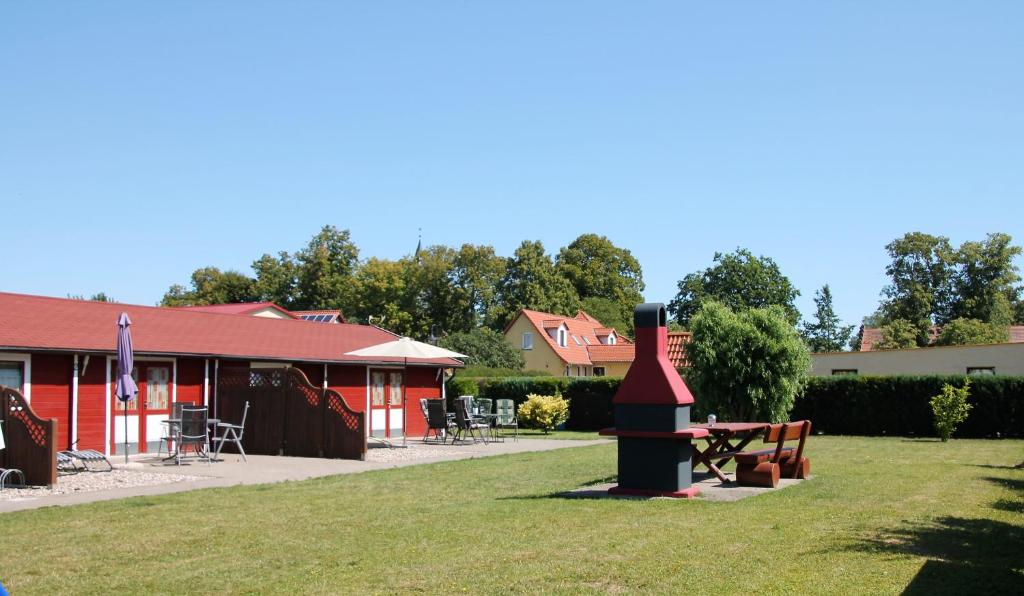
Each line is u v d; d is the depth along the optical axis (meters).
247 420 19.61
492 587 6.03
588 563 6.71
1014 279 53.31
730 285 52.56
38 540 8.08
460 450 20.17
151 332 20.84
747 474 11.81
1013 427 24.20
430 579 6.29
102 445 18.47
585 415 31.72
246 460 17.50
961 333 42.62
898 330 45.72
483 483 12.75
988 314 52.56
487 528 8.38
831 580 6.14
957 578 6.23
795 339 20.50
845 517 8.89
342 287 65.19
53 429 12.80
